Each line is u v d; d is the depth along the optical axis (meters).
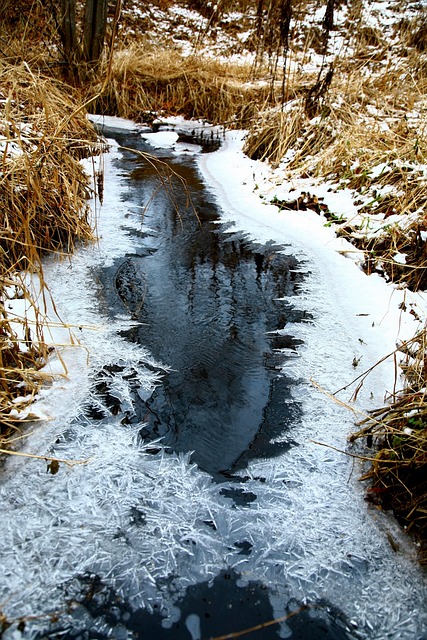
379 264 3.09
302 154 4.75
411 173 3.61
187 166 5.15
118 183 4.48
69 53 6.50
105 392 2.05
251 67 7.08
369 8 8.98
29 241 2.11
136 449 1.78
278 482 1.69
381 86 5.94
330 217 3.77
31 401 1.90
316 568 1.42
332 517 1.57
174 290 2.88
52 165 3.00
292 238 3.62
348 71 6.32
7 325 2.00
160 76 7.15
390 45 7.43
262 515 1.57
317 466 1.76
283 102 5.31
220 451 1.82
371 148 4.30
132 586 1.35
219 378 2.20
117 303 2.69
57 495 1.58
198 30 9.51
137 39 8.45
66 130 3.63
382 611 1.32
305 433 1.91
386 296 2.80
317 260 3.31
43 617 1.26
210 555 1.44
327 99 5.16
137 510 1.56
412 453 1.66
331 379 2.19
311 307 2.77
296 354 2.37
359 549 1.47
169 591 1.35
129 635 1.24
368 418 1.92
